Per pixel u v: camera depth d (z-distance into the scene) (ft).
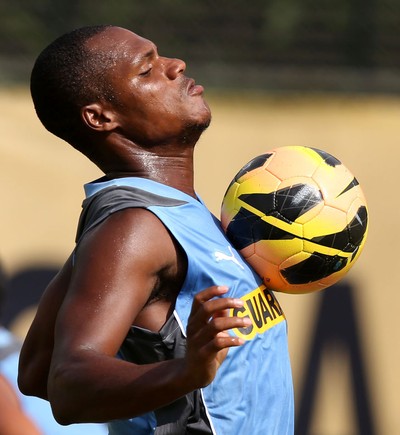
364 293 65.10
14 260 66.59
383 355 64.03
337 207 28.43
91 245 24.79
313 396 63.67
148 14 75.92
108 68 28.94
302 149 29.76
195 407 25.77
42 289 66.08
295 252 28.12
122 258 24.40
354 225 28.73
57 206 67.67
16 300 65.57
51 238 67.15
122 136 29.17
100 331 23.35
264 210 28.25
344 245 28.55
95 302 23.77
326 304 64.95
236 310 26.84
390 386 63.62
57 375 22.80
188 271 25.70
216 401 26.02
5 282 45.09
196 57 75.05
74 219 67.46
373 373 63.87
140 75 28.99
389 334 64.44
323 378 63.93
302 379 63.93
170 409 25.70
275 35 75.00
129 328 24.89
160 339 25.52
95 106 28.91
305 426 63.31
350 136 70.03
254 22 75.36
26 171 68.18
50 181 68.03
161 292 25.82
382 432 63.21
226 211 29.09
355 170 68.85
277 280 28.60
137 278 24.43
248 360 26.61
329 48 74.23
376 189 67.97
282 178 28.66
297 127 70.79
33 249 66.90
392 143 69.67
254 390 26.61
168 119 28.94
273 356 27.55
